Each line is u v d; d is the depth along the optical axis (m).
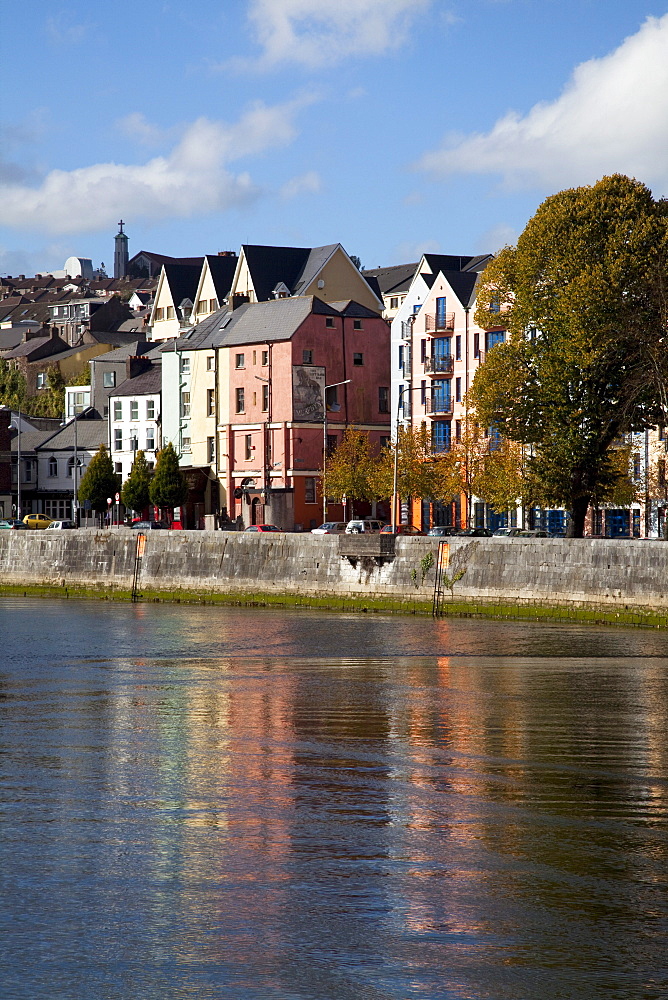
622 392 84.06
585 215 86.69
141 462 159.25
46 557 115.19
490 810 29.53
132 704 47.97
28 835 27.00
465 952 19.81
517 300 90.19
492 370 88.69
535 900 22.47
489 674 56.81
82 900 22.33
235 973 18.94
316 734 40.75
